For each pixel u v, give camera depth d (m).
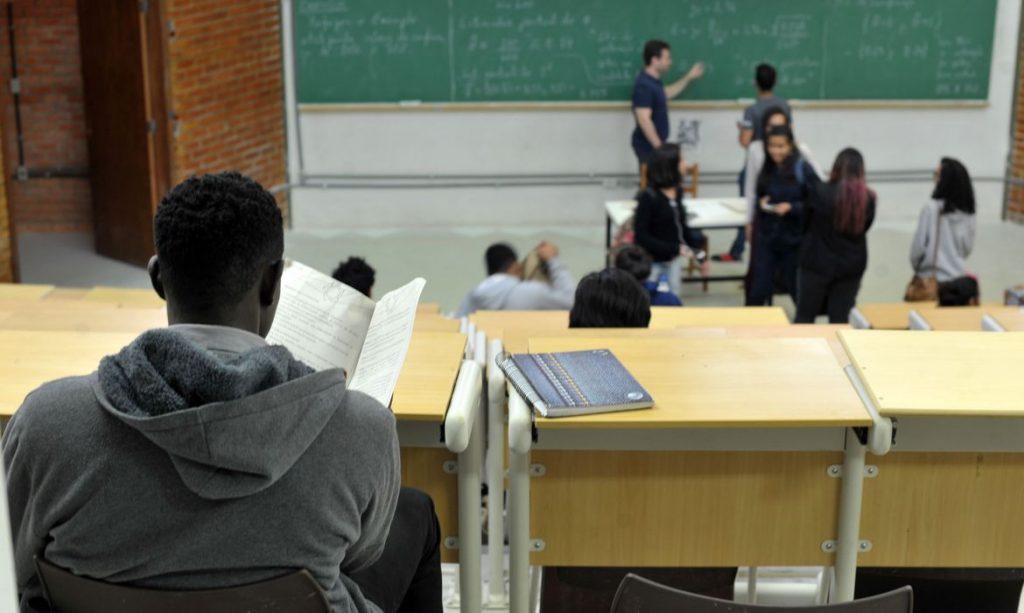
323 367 1.75
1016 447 2.17
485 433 3.39
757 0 8.58
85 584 1.41
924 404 2.05
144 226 7.79
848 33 8.64
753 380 2.23
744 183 8.05
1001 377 2.18
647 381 2.22
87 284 7.64
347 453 1.43
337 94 8.71
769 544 2.26
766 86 7.81
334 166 8.87
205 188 1.44
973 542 2.25
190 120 7.70
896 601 1.60
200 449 1.31
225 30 7.90
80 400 1.40
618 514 2.25
